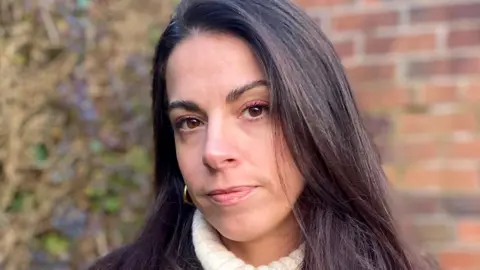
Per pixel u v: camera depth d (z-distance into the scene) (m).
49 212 1.49
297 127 0.79
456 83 1.25
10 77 1.46
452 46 1.26
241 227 0.77
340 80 0.86
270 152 0.78
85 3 1.52
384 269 0.86
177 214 0.94
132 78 1.54
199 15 0.79
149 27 1.55
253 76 0.77
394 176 1.28
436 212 1.25
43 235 1.49
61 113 1.51
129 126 1.53
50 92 1.50
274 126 0.78
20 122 1.47
